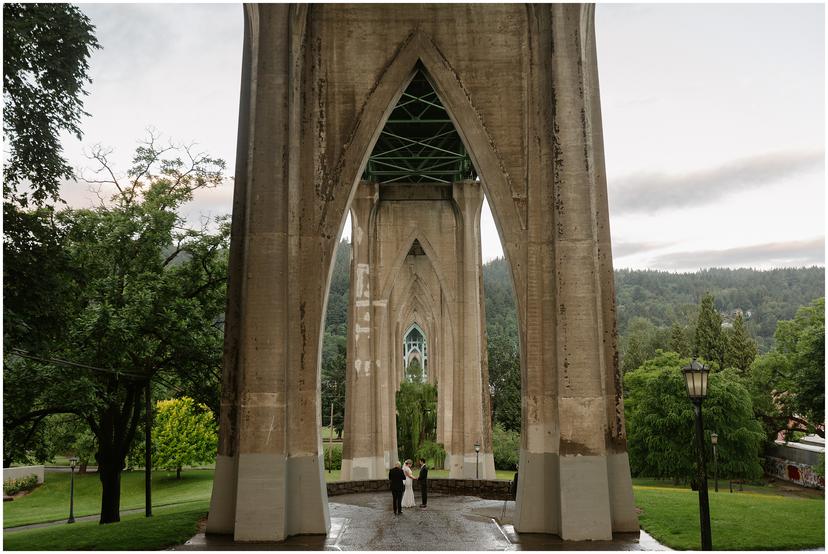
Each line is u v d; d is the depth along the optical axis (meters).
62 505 44.28
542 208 17.20
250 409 15.78
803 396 39.03
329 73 18.19
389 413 46.72
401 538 15.66
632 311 189.88
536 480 16.16
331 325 127.88
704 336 70.69
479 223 40.81
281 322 16.06
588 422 15.73
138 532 16.70
